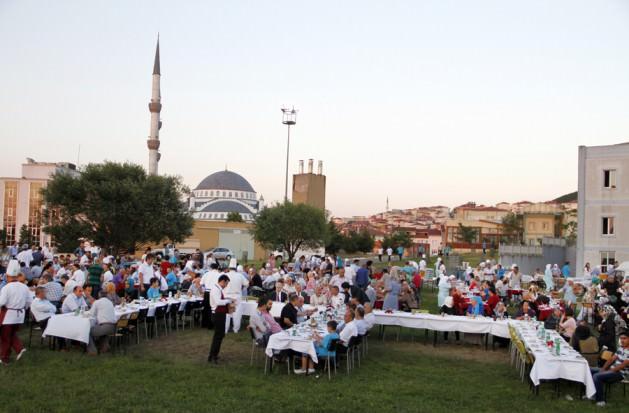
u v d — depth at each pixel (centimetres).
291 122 5666
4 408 926
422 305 2575
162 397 1016
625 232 3966
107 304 1347
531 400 1081
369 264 2266
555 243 5091
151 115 7738
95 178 4547
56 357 1279
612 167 4022
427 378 1235
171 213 4662
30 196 6975
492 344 1683
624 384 1132
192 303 1819
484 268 3203
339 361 1373
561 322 1512
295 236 5791
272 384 1130
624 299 2109
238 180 12912
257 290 2089
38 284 1595
